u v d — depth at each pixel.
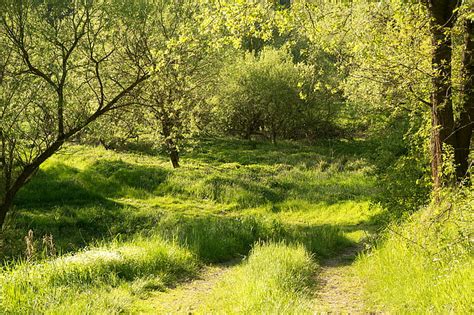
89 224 17.45
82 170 24.28
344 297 7.51
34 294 6.87
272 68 39.91
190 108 25.25
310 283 8.42
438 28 8.59
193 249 10.84
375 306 6.71
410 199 11.88
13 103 13.31
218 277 9.41
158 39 16.39
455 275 5.89
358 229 16.66
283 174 28.22
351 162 31.05
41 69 13.94
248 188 23.84
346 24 9.05
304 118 41.03
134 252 9.52
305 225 17.92
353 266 10.05
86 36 15.07
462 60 9.91
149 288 8.23
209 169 28.78
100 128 15.62
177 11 16.83
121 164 26.38
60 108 13.82
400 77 10.38
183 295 7.94
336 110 40.91
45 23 13.91
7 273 7.82
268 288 7.12
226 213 21.06
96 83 16.44
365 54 9.34
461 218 6.41
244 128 43.06
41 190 20.39
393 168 13.11
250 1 8.00
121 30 15.81
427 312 5.46
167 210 20.55
